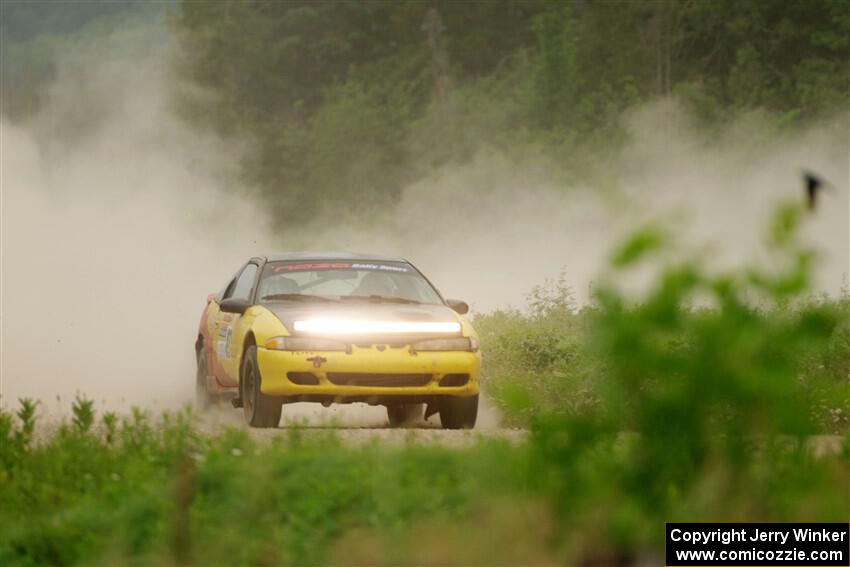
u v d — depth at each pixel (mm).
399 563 20625
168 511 22578
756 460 21891
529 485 20734
